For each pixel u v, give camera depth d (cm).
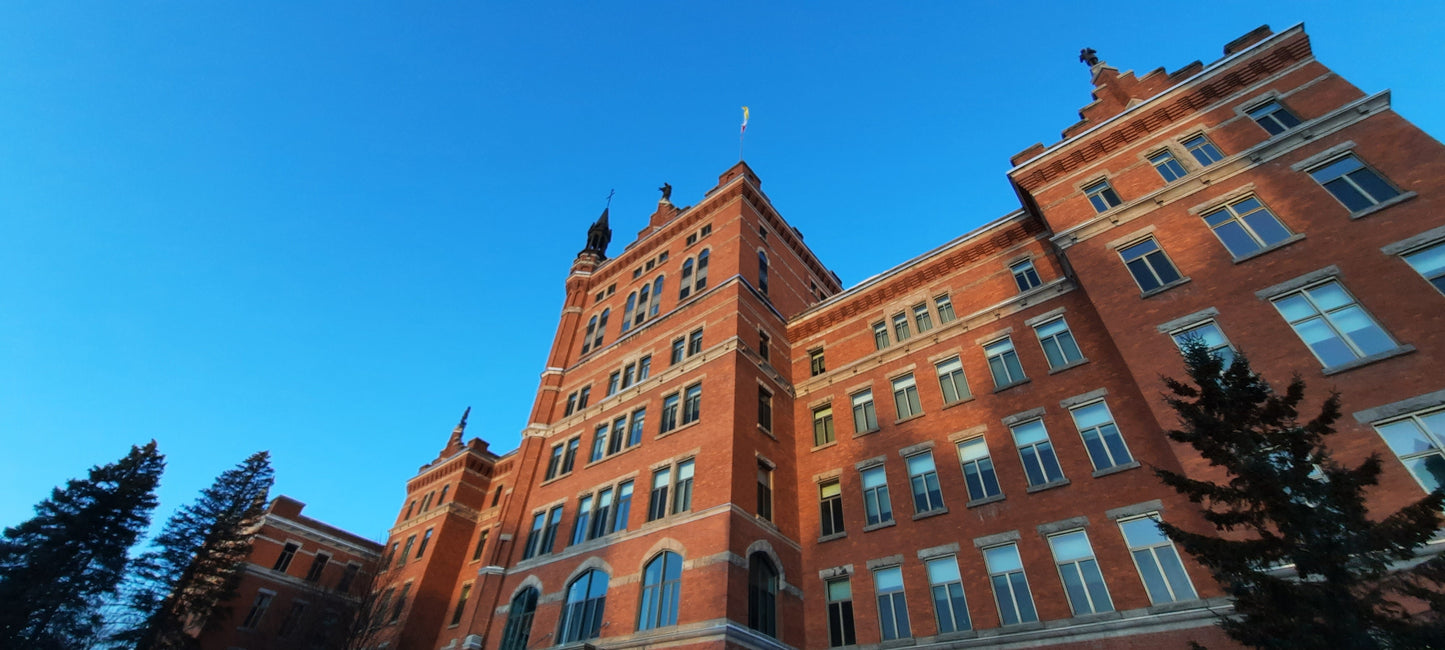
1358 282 1798
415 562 4756
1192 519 1911
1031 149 2977
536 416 3931
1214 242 2147
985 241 3103
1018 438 2486
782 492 2903
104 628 4122
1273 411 1276
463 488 5103
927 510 2539
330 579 5231
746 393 3027
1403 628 1053
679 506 2725
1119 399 2298
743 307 3362
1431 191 1802
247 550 4762
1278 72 2345
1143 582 1931
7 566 3859
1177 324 2055
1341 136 2059
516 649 2789
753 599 2398
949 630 2234
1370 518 1484
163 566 4403
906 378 3031
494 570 3192
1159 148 2505
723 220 3922
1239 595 1248
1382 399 1605
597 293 4578
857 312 3494
